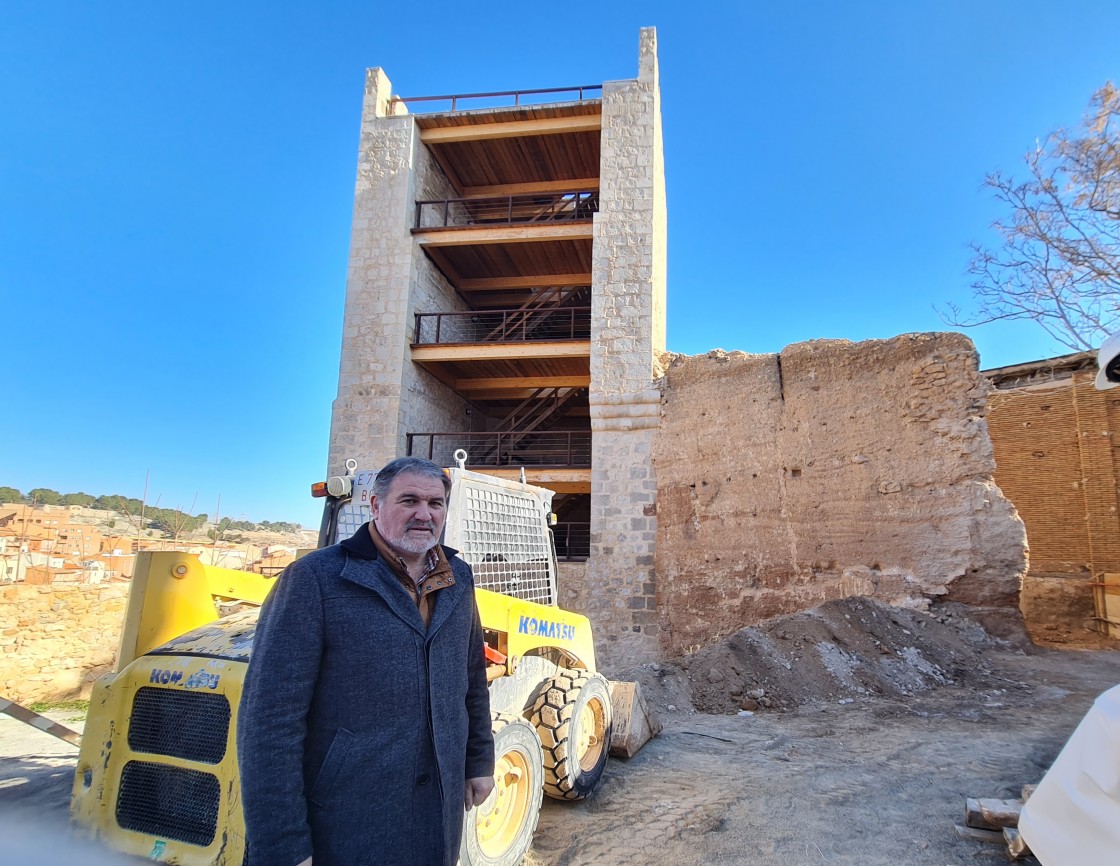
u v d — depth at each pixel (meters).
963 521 10.97
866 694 8.93
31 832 4.33
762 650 9.82
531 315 21.42
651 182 17.80
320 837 2.08
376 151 19.22
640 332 16.83
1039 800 2.89
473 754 2.69
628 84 18.45
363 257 18.66
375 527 2.48
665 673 9.65
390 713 2.20
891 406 12.11
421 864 2.17
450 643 2.44
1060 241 11.31
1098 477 15.98
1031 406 17.36
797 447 13.30
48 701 13.71
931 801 5.25
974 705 8.16
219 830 3.13
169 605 4.13
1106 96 11.10
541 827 5.16
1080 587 15.76
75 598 14.58
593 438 16.55
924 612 10.81
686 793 5.73
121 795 3.42
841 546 12.26
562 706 5.31
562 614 5.85
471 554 5.15
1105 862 2.55
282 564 24.02
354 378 17.95
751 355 14.76
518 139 19.88
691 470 15.23
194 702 3.40
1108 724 2.58
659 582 15.33
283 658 2.11
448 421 20.66
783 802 5.41
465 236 18.58
